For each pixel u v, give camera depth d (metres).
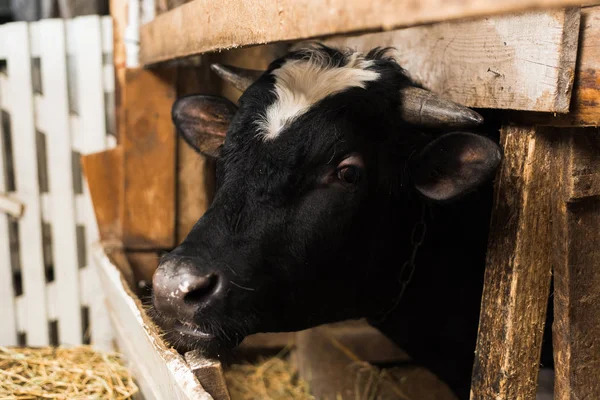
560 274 1.26
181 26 1.60
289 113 1.33
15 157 2.27
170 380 1.21
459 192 1.33
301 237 1.32
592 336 1.26
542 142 1.23
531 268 1.27
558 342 1.28
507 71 1.24
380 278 1.50
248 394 2.08
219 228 1.30
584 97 1.14
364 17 0.89
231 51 2.13
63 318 2.34
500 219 1.29
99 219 2.13
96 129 2.29
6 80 2.25
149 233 2.10
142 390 1.56
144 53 1.99
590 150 1.21
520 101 1.21
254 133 1.33
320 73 1.41
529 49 1.18
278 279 1.33
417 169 1.38
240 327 1.31
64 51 2.24
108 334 2.33
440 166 1.34
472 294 1.62
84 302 2.34
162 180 2.08
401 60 1.65
